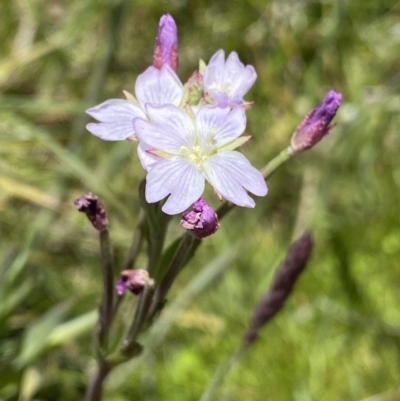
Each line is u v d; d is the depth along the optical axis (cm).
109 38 20
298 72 23
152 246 12
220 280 21
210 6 23
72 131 21
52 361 18
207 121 11
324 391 20
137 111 12
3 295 16
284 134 22
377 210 22
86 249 21
